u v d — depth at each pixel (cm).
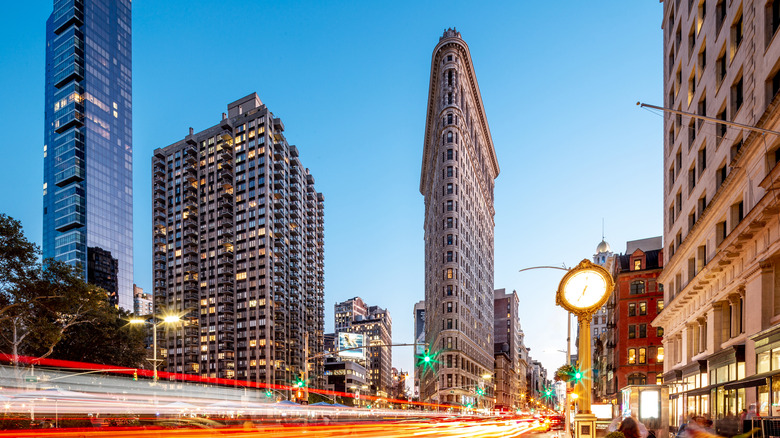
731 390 2330
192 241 15162
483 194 13300
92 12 19138
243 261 14512
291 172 16700
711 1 2888
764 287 2056
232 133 15462
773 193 1809
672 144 3869
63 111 17938
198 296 14875
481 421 6694
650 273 6228
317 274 19950
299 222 16962
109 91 19288
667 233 3931
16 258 3800
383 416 6344
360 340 17225
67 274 4106
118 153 19200
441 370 8806
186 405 3506
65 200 17250
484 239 13238
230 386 13275
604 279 1060
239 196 14962
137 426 2661
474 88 11988
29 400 2916
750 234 2117
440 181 9988
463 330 9519
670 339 3859
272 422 3522
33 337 4450
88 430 2522
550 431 4603
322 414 4666
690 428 1180
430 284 12475
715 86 2783
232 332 14238
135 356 6284
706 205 2938
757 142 2069
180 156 15925
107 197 18312
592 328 13738
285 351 14575
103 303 4997
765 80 2111
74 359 5759
